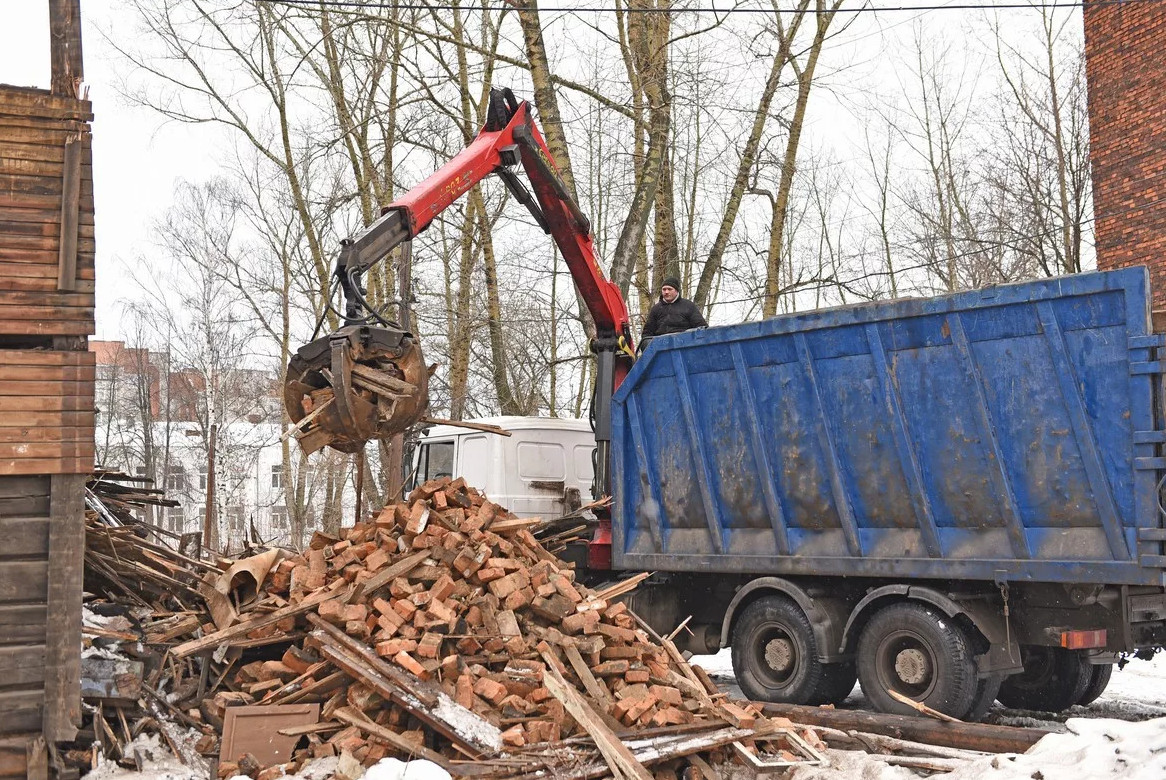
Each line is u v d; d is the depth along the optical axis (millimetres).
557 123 15641
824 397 8555
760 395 9008
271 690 6199
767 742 6312
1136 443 6773
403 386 6566
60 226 5301
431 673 5891
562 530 10398
